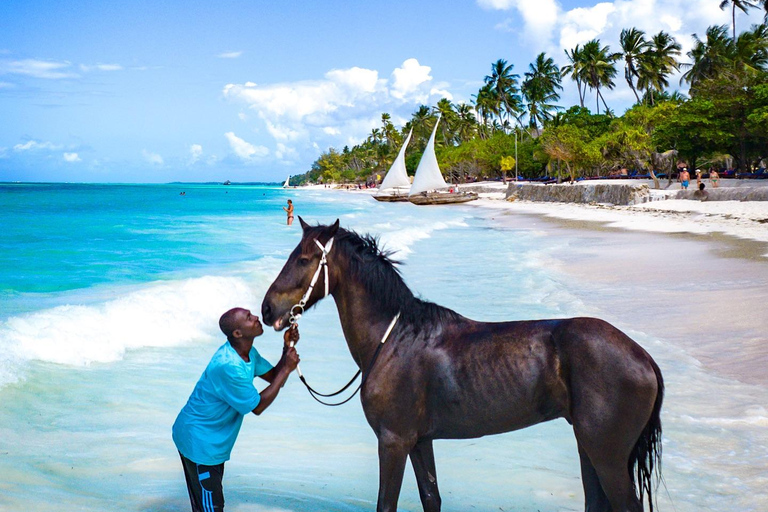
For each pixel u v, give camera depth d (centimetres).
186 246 2194
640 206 4100
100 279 1378
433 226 3222
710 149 4966
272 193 13638
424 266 1683
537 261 1767
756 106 4556
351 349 386
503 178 9212
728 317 978
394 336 366
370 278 374
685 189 4275
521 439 564
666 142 5097
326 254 374
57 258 1802
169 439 536
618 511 325
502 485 459
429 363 355
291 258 379
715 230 2562
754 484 442
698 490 436
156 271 1516
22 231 2836
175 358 801
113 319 891
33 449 493
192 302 1066
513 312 1050
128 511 397
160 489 434
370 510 413
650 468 329
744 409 592
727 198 3844
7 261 1712
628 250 1983
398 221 3619
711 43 6347
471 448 541
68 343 771
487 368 344
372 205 6738
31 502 395
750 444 514
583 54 8644
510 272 1549
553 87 10150
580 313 1032
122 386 670
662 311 1048
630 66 8281
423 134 12794
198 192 13600
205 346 870
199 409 356
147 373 725
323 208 5912
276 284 375
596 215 3931
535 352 341
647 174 6556
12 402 591
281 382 364
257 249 2112
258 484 452
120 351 806
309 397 677
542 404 340
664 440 526
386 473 355
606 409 320
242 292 1212
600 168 7662
